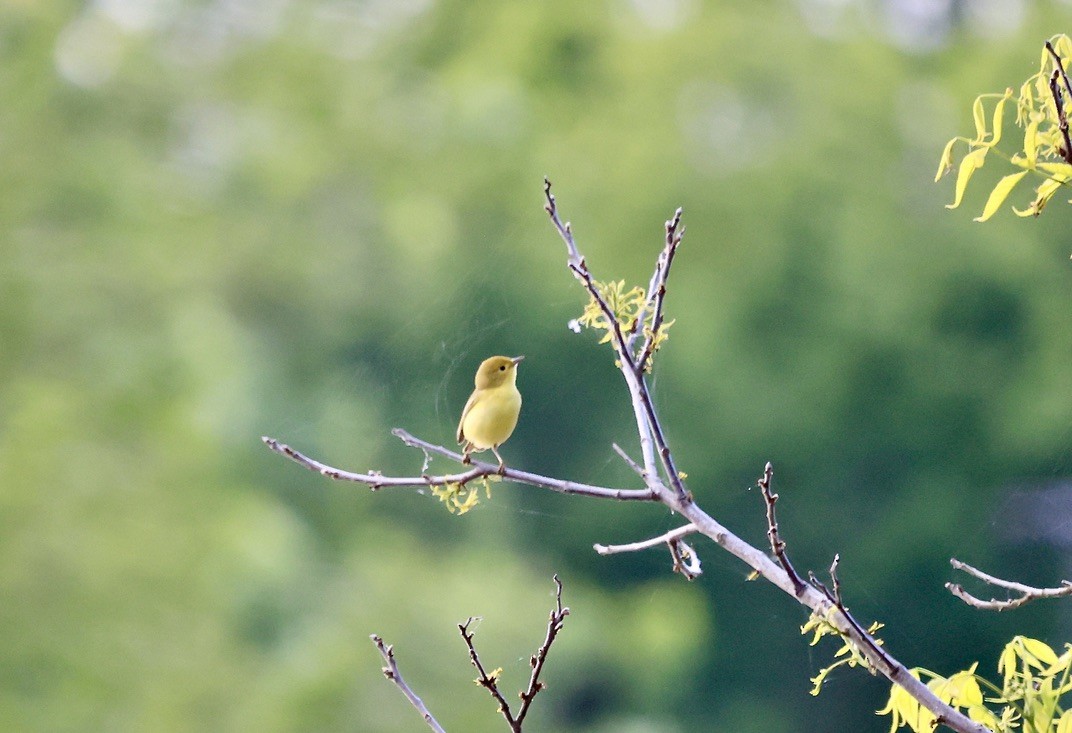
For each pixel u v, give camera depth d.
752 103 21.42
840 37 22.78
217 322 20.19
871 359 18.50
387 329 19.69
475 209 21.42
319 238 21.67
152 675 15.59
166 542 16.75
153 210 21.72
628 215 20.11
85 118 22.53
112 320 19.78
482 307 19.05
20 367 18.45
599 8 24.91
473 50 24.95
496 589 16.53
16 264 19.50
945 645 15.18
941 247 19.16
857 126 20.77
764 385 18.50
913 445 18.02
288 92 23.92
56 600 15.65
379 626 16.09
